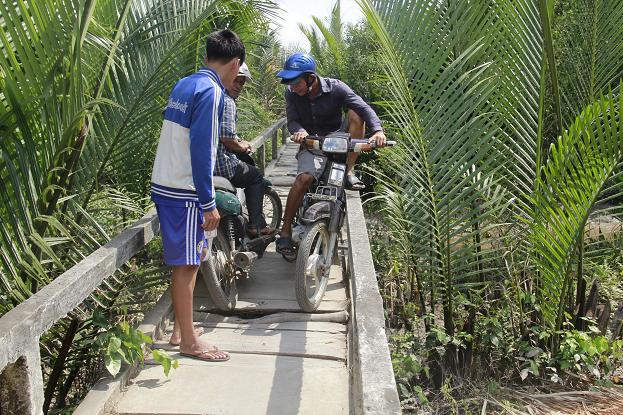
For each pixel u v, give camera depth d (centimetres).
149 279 453
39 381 267
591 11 575
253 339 430
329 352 408
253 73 1268
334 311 477
